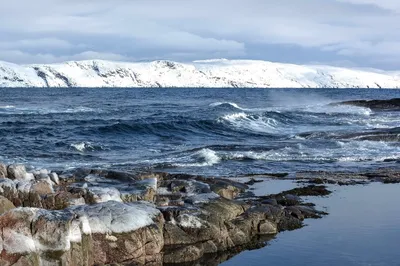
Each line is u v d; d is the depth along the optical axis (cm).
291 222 1617
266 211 1634
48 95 12688
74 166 2619
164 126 4306
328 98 12750
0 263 1069
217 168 2622
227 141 3747
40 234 1121
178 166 2644
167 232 1377
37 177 1766
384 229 1570
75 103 8688
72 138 3722
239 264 1302
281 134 4178
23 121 4756
